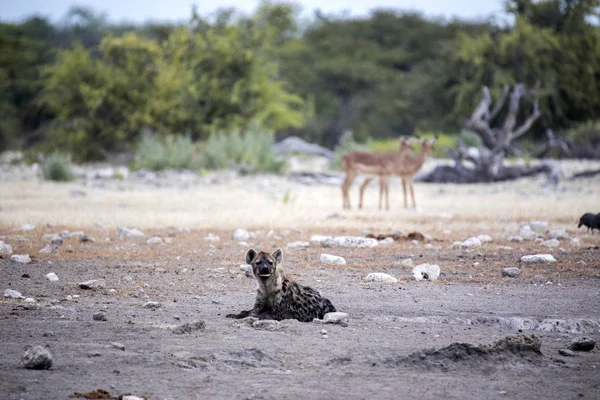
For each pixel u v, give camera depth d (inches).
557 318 1316.4
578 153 6540.4
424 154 3388.3
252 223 2691.9
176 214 2920.8
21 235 2314.2
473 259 1952.5
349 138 5693.9
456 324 1282.0
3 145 7608.3
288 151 6909.5
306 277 1695.4
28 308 1321.4
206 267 1809.8
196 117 6225.4
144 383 917.2
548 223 2763.3
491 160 4741.6
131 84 6220.5
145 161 5280.5
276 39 7313.0
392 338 1155.3
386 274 1678.2
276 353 1059.3
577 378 976.9
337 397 885.2
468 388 928.9
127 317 1279.5
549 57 7485.2
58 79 6186.0
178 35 6569.9
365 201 3705.7
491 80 7672.2
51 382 909.2
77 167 5846.5
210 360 1018.1
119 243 2182.6
